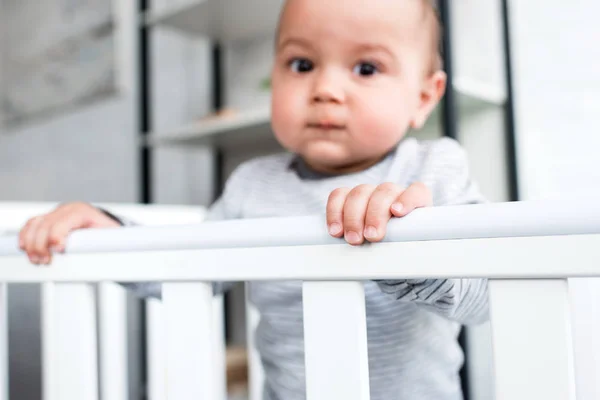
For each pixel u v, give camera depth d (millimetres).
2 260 493
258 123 1407
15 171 2254
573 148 1303
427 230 313
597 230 269
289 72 613
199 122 1584
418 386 606
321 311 344
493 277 294
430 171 598
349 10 581
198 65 1965
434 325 612
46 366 725
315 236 346
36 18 2201
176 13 1563
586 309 419
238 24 1646
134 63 1926
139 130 1702
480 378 1269
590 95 1286
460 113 1416
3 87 2334
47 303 729
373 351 581
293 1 609
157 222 1064
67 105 2090
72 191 2123
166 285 404
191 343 390
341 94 583
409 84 607
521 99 1377
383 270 324
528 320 285
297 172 692
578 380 418
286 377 644
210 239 381
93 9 1985
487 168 1381
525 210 287
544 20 1355
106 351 822
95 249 438
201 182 1982
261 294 646
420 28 622
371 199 333
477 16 1423
